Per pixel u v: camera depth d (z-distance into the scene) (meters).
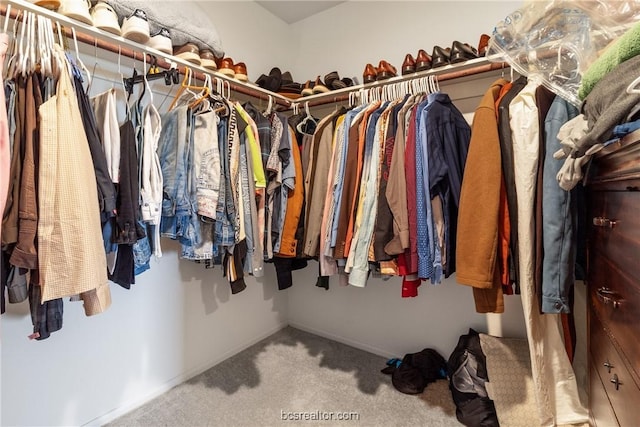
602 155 0.83
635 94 0.51
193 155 1.29
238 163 1.42
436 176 1.23
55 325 1.05
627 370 0.73
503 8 1.65
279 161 1.58
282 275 1.86
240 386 1.74
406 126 1.33
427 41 1.87
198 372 1.86
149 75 1.29
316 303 2.38
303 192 1.71
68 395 1.34
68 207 0.84
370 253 1.34
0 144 0.76
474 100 1.72
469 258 1.11
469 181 1.13
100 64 1.36
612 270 0.82
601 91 0.63
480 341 1.59
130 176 1.10
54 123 0.85
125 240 1.08
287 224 1.65
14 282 0.88
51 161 0.84
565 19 0.96
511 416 1.36
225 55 1.98
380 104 1.53
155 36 1.32
